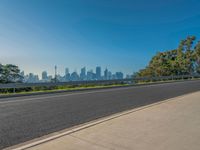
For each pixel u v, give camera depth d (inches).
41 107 397.1
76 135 222.5
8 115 327.0
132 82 1248.8
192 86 860.6
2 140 215.8
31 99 509.0
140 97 537.0
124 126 252.7
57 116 322.3
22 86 747.4
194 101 419.5
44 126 267.7
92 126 255.3
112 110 368.8
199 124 255.6
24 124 276.4
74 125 272.8
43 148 187.8
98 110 368.8
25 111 358.9
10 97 564.1
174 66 2384.4
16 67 1368.1
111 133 227.5
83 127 251.8
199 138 208.1
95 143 199.3
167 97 529.3
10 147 197.2
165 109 346.9
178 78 1660.9
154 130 234.8
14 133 239.0
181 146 189.2
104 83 1072.8
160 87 848.9
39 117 315.3
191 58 2418.8
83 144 197.0
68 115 329.4
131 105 417.7
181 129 236.4
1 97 566.3
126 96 561.0
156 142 199.3
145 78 1338.6
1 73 1305.4
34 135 232.2
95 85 1067.9
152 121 272.8
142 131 232.2
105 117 315.6
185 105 378.3
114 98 522.0
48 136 228.4
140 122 268.8
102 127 249.9
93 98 524.4
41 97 550.3
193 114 306.2
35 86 786.8
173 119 280.2
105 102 458.3
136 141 202.8
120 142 200.8
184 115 301.3
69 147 189.9
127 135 220.2
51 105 419.8
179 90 694.5
